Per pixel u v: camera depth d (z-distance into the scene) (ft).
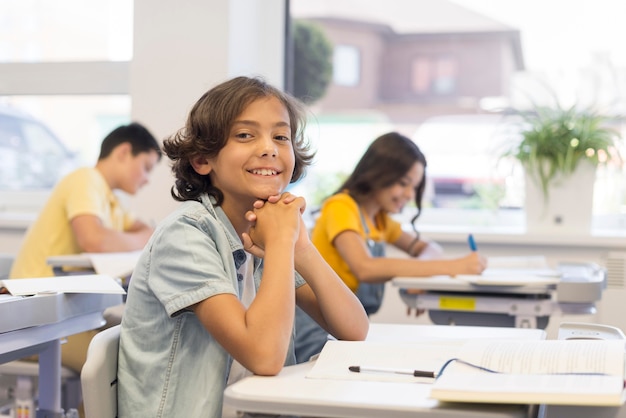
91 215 8.89
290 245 4.08
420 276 7.51
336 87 11.67
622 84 10.51
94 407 3.81
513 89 10.94
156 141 9.73
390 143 8.14
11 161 12.19
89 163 11.88
